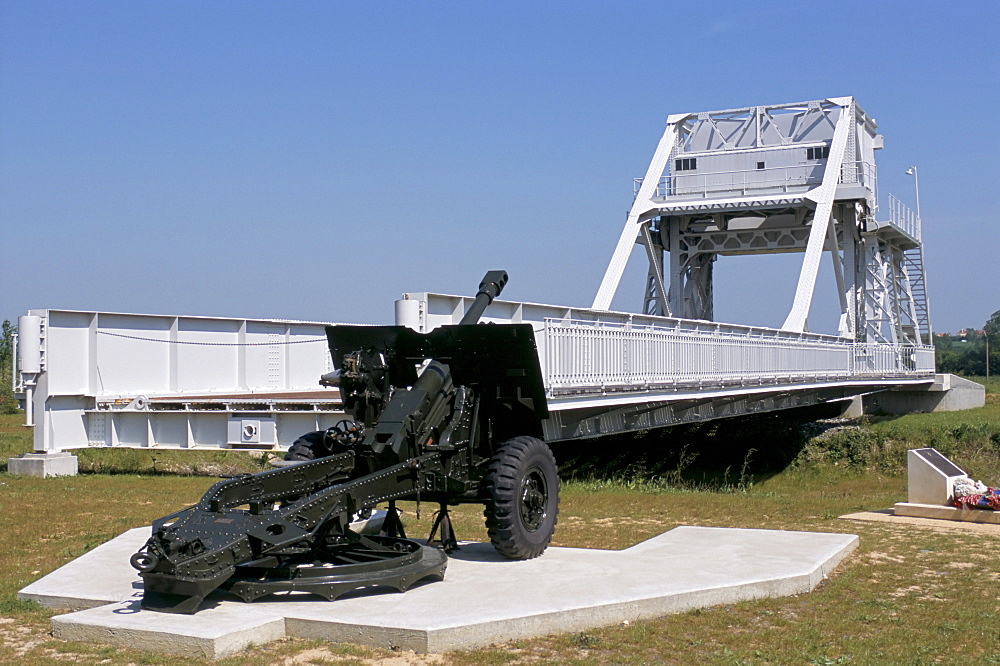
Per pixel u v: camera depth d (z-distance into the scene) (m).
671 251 48.50
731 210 44.62
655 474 29.39
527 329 9.66
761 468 32.97
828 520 13.93
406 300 16.19
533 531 9.89
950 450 33.22
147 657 7.13
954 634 8.05
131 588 8.78
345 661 7.12
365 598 8.25
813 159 46.66
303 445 10.20
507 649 7.47
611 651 7.46
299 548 8.46
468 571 9.30
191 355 23.33
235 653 7.25
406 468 9.26
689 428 32.56
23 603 8.60
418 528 12.52
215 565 7.74
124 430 20.22
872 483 30.22
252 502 8.50
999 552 11.27
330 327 10.42
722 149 48.03
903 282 57.84
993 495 13.90
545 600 8.20
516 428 10.54
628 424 20.66
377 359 9.70
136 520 13.29
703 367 23.34
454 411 9.85
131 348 21.72
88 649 7.32
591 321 22.70
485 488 9.68
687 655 7.39
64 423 19.88
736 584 8.91
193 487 17.06
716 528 11.88
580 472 26.42
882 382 38.59
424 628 7.35
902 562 10.69
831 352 35.31
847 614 8.56
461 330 9.90
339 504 8.60
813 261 41.72
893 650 7.60
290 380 26.16
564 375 16.97
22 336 19.12
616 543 11.68
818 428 37.12
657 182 46.38
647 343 20.42
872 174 50.75
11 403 51.16
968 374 108.88
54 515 13.72
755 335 31.30
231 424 19.64
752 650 7.54
